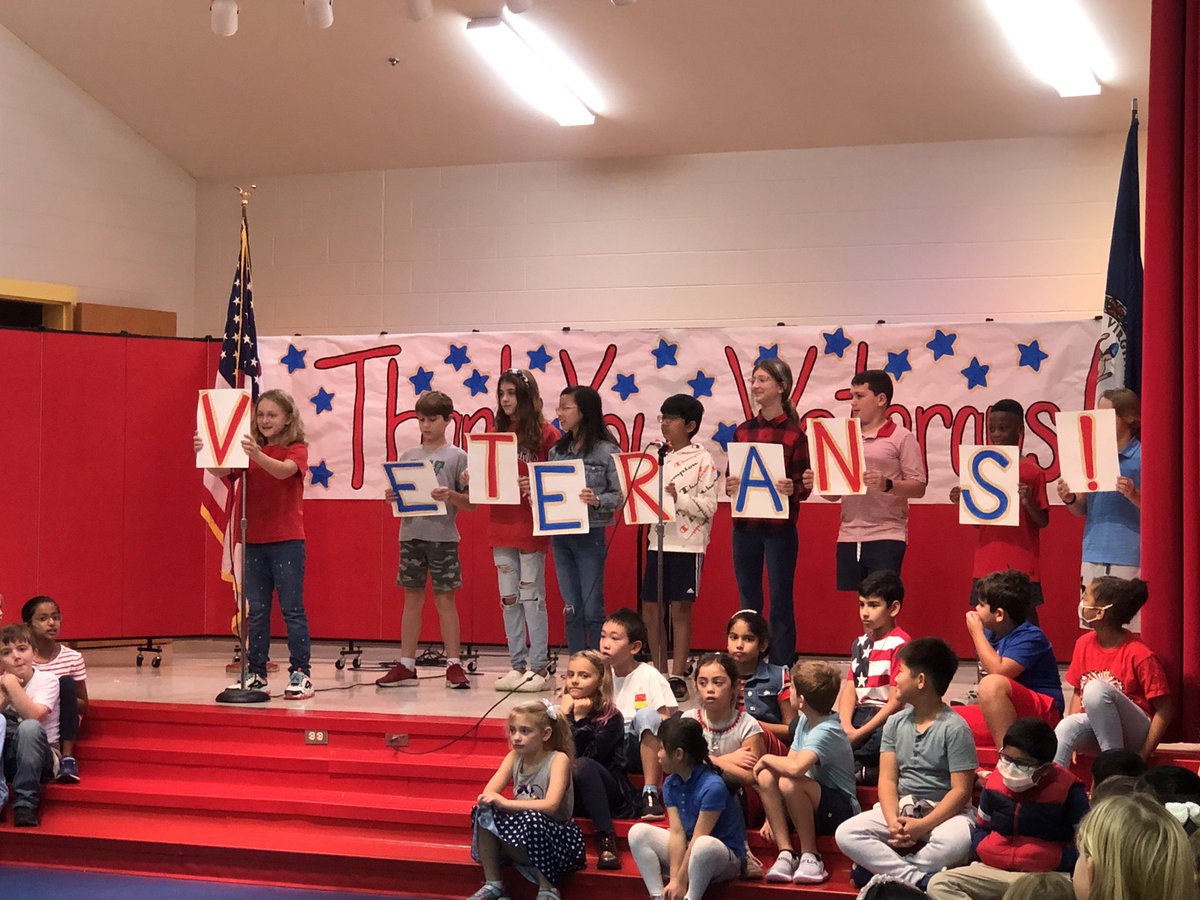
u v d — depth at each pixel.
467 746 6.19
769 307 9.27
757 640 5.84
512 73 8.80
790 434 6.81
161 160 10.26
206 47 9.07
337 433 8.77
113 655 8.66
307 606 8.84
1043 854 4.57
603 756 5.55
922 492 6.49
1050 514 7.87
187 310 10.49
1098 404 6.29
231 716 6.50
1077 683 5.65
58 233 9.46
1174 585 5.67
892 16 7.87
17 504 8.19
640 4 8.03
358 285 10.15
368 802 5.90
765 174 9.27
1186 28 5.75
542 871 5.13
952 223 8.93
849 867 5.20
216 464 6.67
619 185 9.59
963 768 4.95
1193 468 5.62
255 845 5.68
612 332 8.38
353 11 8.53
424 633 8.76
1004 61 8.10
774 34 8.15
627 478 6.61
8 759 6.12
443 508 7.24
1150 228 5.81
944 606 8.00
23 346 8.23
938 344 7.99
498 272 9.84
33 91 9.26
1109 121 8.52
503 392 7.23
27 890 5.43
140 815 6.13
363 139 9.80
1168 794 3.93
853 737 5.48
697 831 4.98
